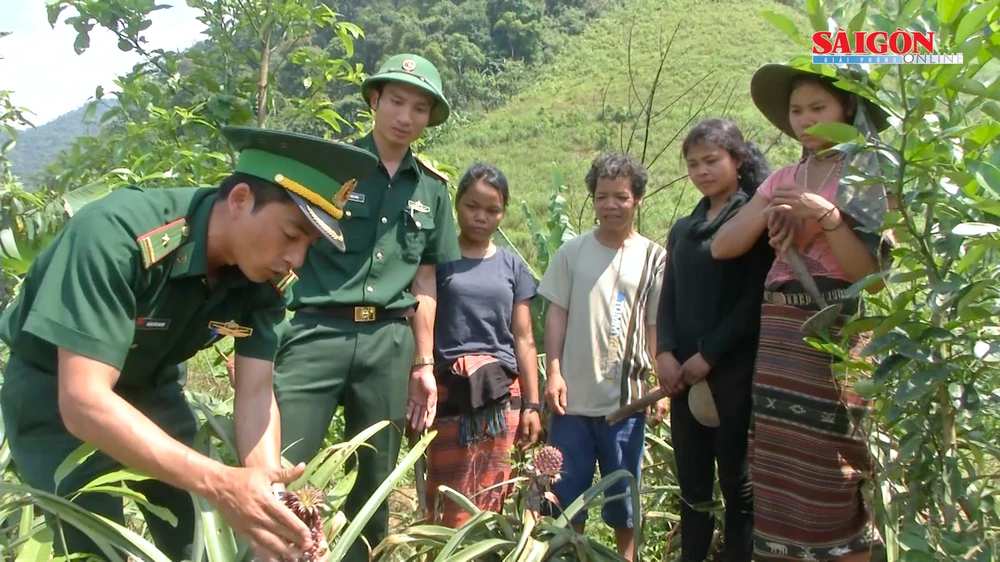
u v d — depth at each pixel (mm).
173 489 2484
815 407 2373
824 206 2309
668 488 3258
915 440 2146
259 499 1874
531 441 3600
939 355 2041
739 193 2898
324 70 4684
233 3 4512
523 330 3633
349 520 3043
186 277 2086
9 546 2084
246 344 2395
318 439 2926
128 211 1983
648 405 3102
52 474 2203
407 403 3166
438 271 3492
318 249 2941
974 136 2041
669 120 19625
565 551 2520
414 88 2992
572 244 3527
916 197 2004
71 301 1879
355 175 2029
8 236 3096
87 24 4309
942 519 2248
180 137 4754
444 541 2596
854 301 2393
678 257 2947
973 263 1983
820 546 2367
